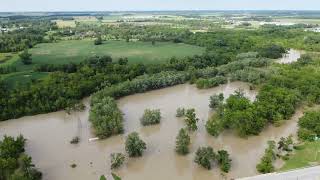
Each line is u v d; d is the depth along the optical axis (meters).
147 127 146.88
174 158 121.31
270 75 194.25
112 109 150.62
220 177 109.19
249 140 133.50
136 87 188.62
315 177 104.25
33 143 134.62
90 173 113.12
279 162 114.94
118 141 135.25
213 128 134.38
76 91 176.75
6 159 111.94
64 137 139.75
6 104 160.50
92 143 134.12
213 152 114.94
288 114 150.88
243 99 153.62
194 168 114.81
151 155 123.44
